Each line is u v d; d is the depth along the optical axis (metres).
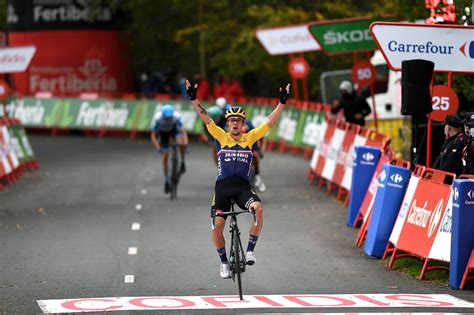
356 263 32.16
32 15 90.88
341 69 76.81
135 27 91.38
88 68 91.19
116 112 87.94
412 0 42.53
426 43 32.88
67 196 50.62
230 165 27.16
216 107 47.03
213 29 83.31
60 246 36.03
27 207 46.75
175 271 31.11
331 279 29.56
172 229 39.62
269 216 42.91
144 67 95.06
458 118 31.30
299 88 82.06
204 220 41.97
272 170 61.16
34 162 64.50
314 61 78.88
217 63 81.88
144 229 39.72
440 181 30.16
